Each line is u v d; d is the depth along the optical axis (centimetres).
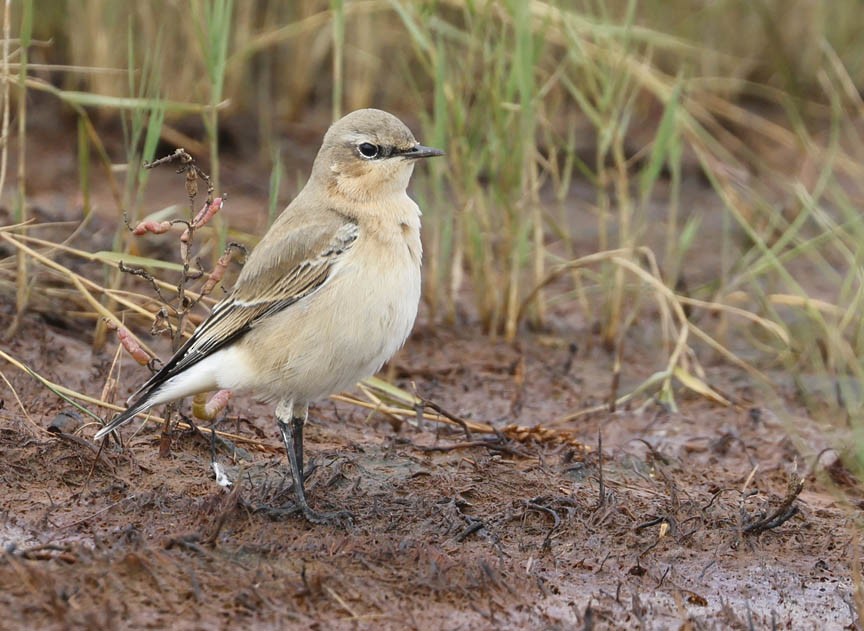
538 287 1616
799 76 2355
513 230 1616
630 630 938
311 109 2236
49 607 862
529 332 1678
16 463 1098
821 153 2128
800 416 1477
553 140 2094
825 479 1232
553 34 1783
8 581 892
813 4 2359
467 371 1539
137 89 1978
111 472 1103
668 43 1783
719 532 1112
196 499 1064
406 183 1103
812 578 1048
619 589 988
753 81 2345
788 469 1309
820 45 2241
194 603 900
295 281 1052
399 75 2198
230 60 1889
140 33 1975
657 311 1778
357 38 2134
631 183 2142
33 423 1195
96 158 1956
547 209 2052
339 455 1189
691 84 1977
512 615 940
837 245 1719
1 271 1477
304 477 1098
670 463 1291
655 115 2217
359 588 941
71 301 1511
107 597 891
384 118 1093
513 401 1454
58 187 1869
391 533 1038
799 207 1984
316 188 1105
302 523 1038
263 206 1911
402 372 1514
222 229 1477
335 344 1048
